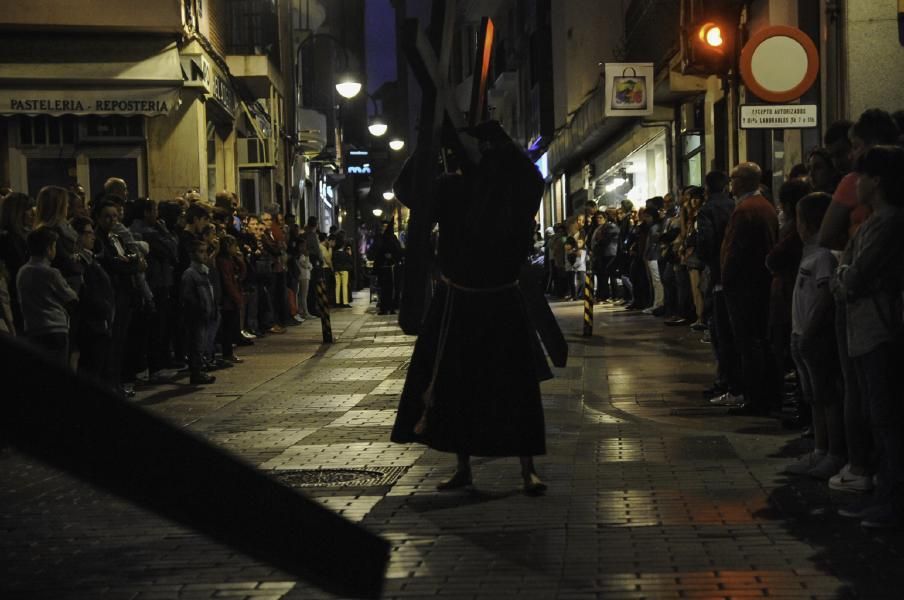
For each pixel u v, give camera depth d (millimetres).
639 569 4605
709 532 5215
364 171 50062
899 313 5406
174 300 14398
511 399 6102
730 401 9547
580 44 38562
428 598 4254
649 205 20766
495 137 6082
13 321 10047
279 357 16172
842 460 6410
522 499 6090
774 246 8508
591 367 12781
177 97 19969
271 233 21547
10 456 8031
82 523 5777
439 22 4914
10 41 19906
